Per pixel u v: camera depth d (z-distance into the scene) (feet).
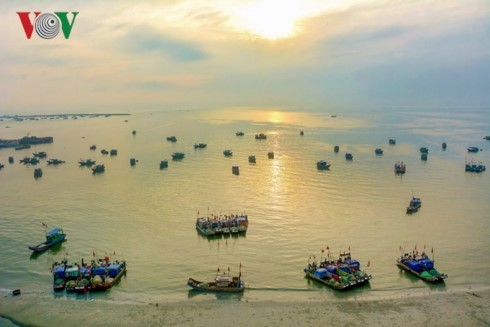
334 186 564.71
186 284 287.48
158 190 566.77
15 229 415.44
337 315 242.99
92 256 339.77
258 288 279.69
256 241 363.97
